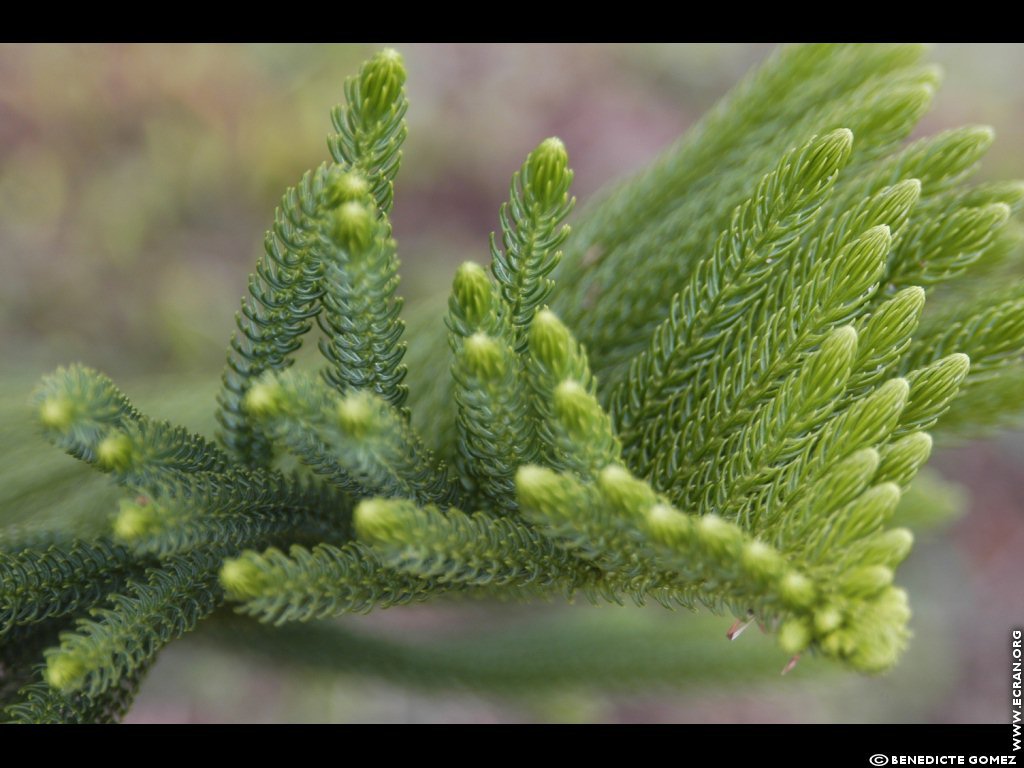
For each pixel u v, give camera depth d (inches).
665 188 15.8
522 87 60.2
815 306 13.6
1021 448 54.6
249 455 14.1
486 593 14.6
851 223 13.8
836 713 49.6
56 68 48.6
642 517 12.7
